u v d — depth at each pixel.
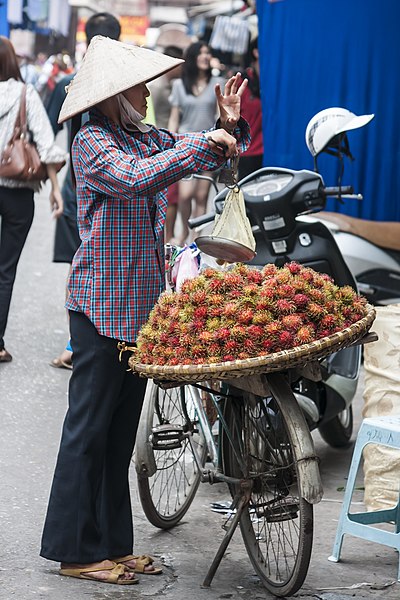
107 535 3.98
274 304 3.53
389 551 4.30
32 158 7.05
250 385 3.64
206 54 10.97
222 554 3.88
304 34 8.52
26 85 7.14
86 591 3.78
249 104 10.27
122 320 3.74
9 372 7.08
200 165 3.61
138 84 3.68
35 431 5.85
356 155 8.47
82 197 3.76
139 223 3.75
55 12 27.20
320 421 5.24
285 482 3.84
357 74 8.42
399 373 4.66
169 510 4.60
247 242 3.77
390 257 7.59
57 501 3.86
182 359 3.52
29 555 4.11
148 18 41.22
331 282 3.78
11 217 7.19
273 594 3.82
